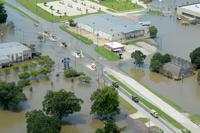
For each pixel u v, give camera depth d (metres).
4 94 105.62
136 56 138.88
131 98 115.00
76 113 107.06
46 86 122.69
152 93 119.44
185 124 102.62
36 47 153.75
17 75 130.00
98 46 156.12
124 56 147.50
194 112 109.38
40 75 129.38
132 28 168.62
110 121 90.44
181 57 147.88
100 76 130.12
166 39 167.75
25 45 151.75
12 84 108.50
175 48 157.50
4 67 135.88
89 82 125.62
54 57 144.50
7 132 98.75
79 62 140.88
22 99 107.19
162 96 118.19
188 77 132.38
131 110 108.56
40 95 116.69
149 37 169.00
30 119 92.81
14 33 170.12
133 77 131.00
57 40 162.00
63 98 99.75
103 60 143.25
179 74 130.75
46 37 165.38
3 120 103.81
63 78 128.50
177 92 121.62
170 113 107.88
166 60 136.88
